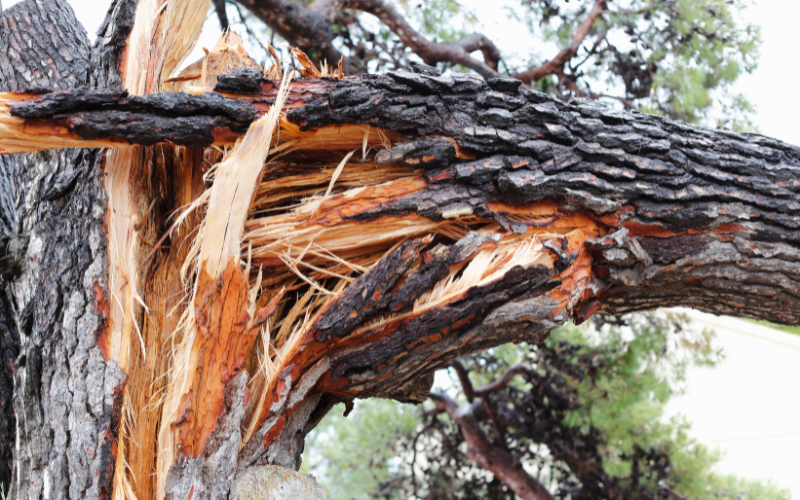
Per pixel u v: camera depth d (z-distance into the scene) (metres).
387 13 4.12
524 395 4.82
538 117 1.79
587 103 1.90
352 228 1.73
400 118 1.68
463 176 1.72
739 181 1.83
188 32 2.02
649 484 4.25
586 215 1.82
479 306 1.69
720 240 1.85
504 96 1.79
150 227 1.73
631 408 4.18
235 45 2.19
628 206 1.80
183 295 1.71
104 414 1.45
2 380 1.96
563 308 1.76
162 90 1.94
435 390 5.02
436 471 5.11
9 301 2.03
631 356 4.30
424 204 1.72
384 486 5.00
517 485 4.52
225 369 1.49
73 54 1.93
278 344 1.74
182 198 1.80
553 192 1.76
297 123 1.67
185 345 1.55
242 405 1.51
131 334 1.58
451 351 1.79
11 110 1.46
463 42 4.43
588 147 1.77
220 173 1.53
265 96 1.65
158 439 1.49
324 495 1.65
